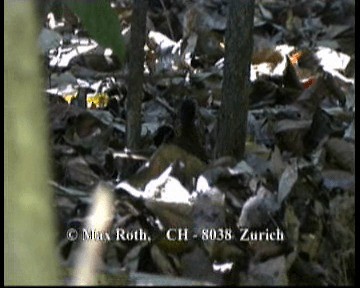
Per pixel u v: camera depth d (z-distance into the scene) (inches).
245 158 195.0
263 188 170.2
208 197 163.0
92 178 181.2
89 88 249.4
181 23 330.6
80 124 211.0
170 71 282.2
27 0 52.2
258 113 242.1
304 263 158.4
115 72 259.8
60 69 259.6
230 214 164.1
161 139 215.9
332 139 204.7
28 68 53.2
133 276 113.3
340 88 259.4
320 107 236.8
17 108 53.8
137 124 194.2
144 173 171.6
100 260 135.1
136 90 190.7
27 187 56.1
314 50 306.2
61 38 273.4
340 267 163.3
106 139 206.5
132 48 187.0
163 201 159.8
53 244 59.1
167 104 246.2
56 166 182.9
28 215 57.2
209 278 148.0
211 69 286.0
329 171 196.4
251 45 181.9
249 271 150.3
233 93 182.9
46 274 59.1
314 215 171.8
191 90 258.2
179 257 151.1
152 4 343.0
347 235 172.1
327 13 353.1
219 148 186.2
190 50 304.0
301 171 190.7
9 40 52.4
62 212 155.5
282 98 257.8
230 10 179.6
